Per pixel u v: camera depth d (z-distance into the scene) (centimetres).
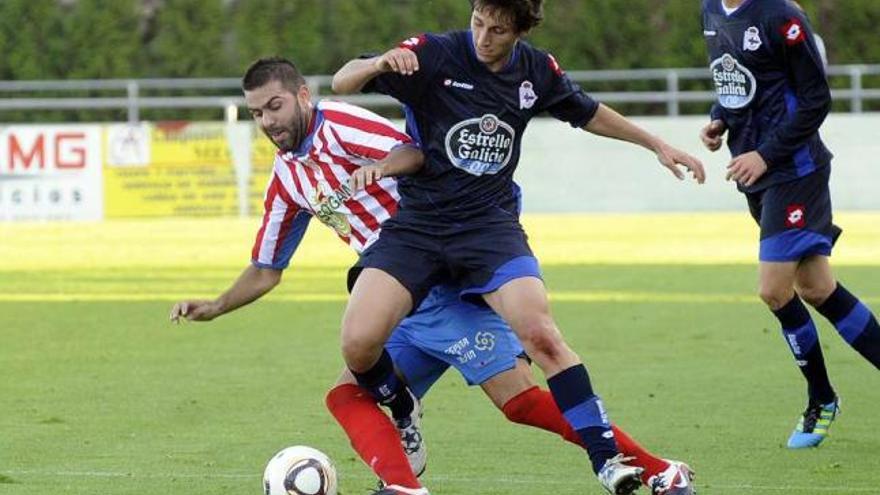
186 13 9581
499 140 1978
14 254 6431
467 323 2064
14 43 9556
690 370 3381
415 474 2127
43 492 2206
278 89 2055
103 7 9531
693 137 8100
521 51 1995
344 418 2022
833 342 3812
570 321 4234
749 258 5928
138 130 8056
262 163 8056
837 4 9225
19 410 2936
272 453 2502
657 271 5525
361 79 1947
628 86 9369
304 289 5153
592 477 2297
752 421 2769
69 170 8075
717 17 2512
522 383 2077
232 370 3447
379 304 1950
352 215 2119
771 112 2498
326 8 9556
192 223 7825
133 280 5444
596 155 8144
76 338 4025
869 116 7919
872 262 5697
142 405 2989
